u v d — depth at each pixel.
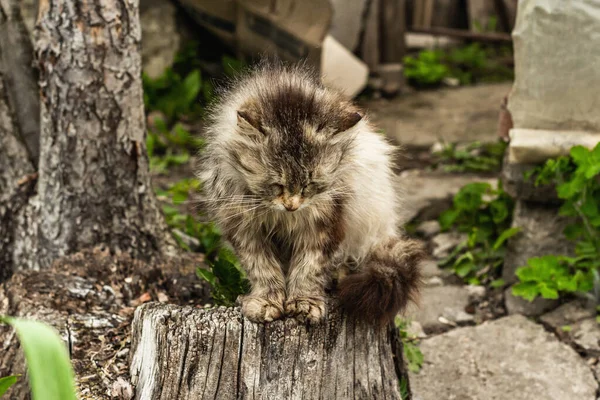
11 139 1.46
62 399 0.81
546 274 1.49
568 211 1.49
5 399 1.19
